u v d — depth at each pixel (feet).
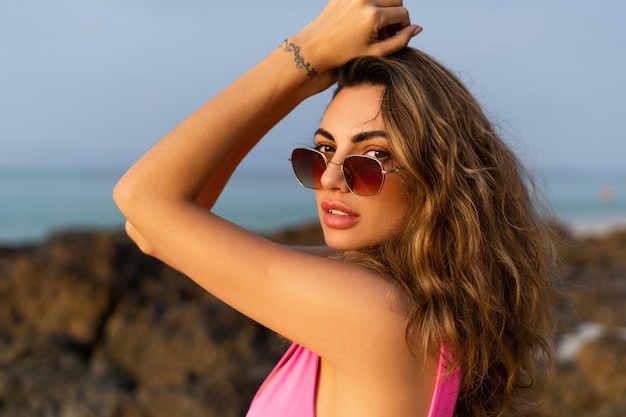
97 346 27.61
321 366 5.24
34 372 25.14
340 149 5.40
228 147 5.25
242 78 5.44
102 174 530.68
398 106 5.16
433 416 4.96
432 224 5.17
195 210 4.96
